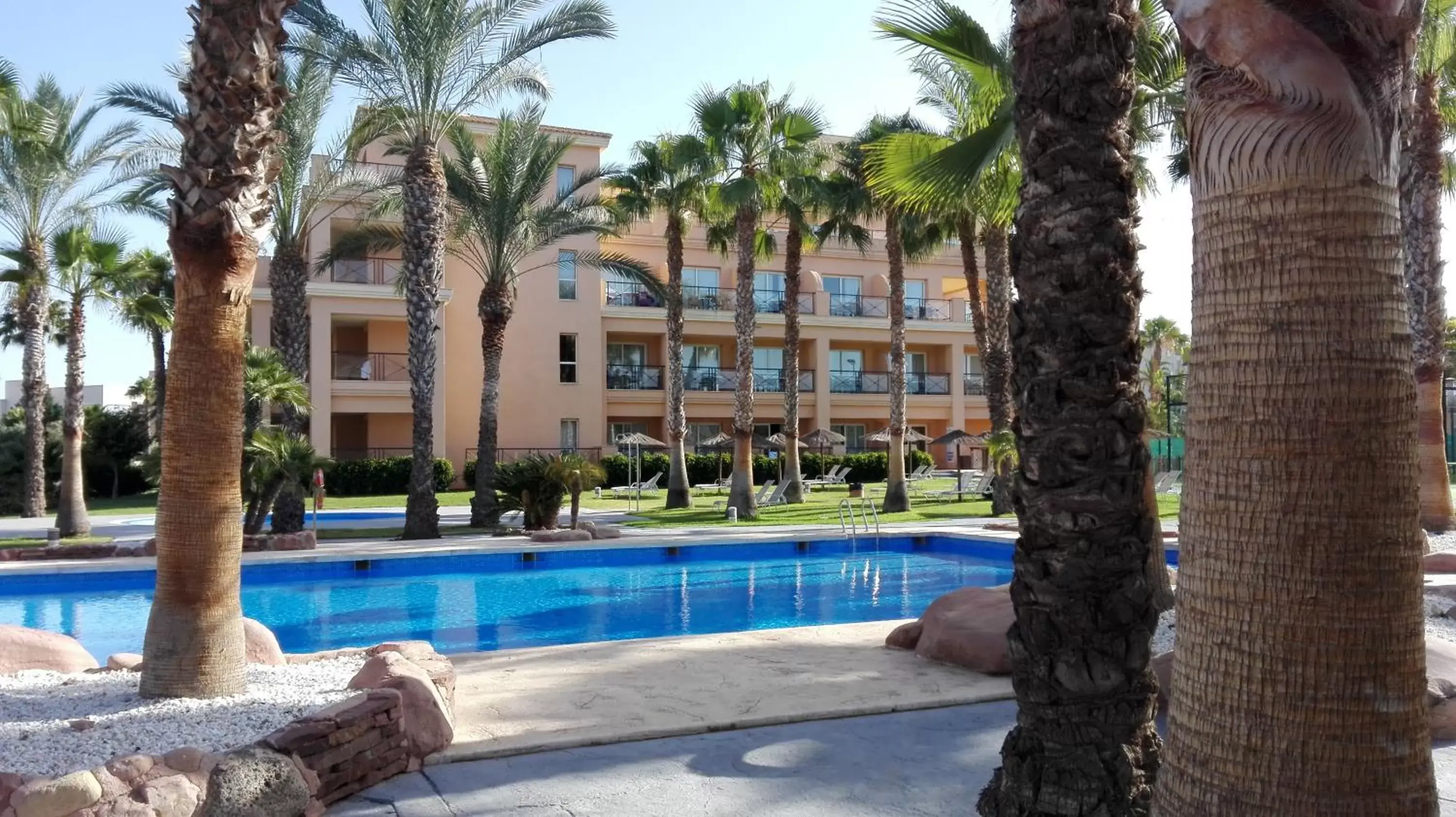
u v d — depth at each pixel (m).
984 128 8.80
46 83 20.39
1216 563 2.32
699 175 22.84
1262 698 2.22
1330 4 2.29
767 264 38.28
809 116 22.58
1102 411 3.64
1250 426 2.28
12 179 19.66
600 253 24.14
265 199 5.77
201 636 5.45
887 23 9.36
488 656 7.39
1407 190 14.55
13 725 4.83
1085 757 3.57
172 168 5.46
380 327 31.34
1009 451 20.83
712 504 26.34
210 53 5.53
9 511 28.97
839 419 38.09
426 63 16.83
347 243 21.16
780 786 4.47
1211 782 2.28
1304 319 2.25
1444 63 14.12
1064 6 3.71
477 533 18.55
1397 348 2.27
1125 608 3.61
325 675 6.12
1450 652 5.72
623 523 20.20
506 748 4.96
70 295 19.92
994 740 5.18
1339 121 2.26
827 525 19.64
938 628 7.17
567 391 33.34
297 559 14.23
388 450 31.22
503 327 20.33
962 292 43.22
